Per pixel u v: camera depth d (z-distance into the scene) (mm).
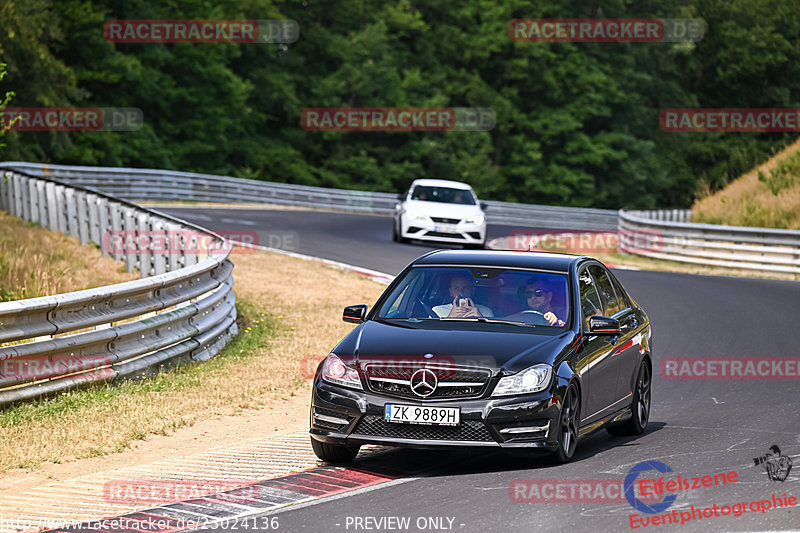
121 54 190500
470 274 34312
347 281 78500
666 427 38469
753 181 131500
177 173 152250
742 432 36562
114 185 143250
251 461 31656
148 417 36750
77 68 186000
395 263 89312
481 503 25922
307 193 169500
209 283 52719
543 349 30562
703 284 83875
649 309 69688
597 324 32344
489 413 28969
